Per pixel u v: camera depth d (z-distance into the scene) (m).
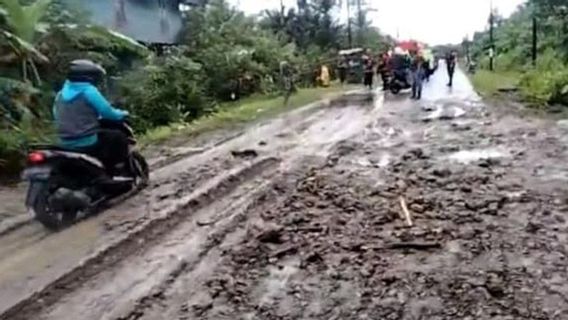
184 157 11.57
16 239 6.48
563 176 9.30
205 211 7.51
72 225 6.92
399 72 27.84
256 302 4.84
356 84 38.19
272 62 31.70
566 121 16.02
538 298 4.82
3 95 11.43
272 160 11.05
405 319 4.52
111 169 7.87
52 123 11.99
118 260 5.80
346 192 8.33
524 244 6.07
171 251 6.03
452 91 28.17
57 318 4.61
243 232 6.60
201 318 4.58
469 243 6.11
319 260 5.70
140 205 7.72
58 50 14.11
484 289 4.99
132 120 15.45
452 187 8.58
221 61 26.25
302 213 7.29
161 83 18.56
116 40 16.22
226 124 17.09
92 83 7.70
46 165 6.87
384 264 5.57
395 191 8.37
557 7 34.94
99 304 4.84
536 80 24.34
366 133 14.55
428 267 5.48
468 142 12.88
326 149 12.23
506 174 9.48
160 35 26.44
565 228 6.59
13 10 12.34
